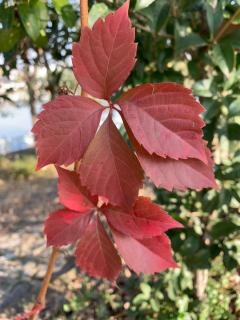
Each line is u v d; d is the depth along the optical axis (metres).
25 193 2.69
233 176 0.54
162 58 0.53
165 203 0.75
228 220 0.64
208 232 0.66
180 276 0.80
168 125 0.21
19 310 1.14
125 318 0.95
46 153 0.20
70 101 0.21
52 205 2.25
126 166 0.21
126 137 0.37
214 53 0.46
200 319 0.80
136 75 0.53
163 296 0.90
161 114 0.21
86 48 0.21
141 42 0.51
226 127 0.53
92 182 0.21
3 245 1.64
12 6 0.44
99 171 0.21
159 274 0.85
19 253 1.54
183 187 0.21
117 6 0.43
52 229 0.23
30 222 1.99
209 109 0.50
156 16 0.45
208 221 0.66
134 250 0.23
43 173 3.24
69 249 0.99
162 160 0.21
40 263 1.43
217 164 0.55
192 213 0.67
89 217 0.23
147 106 0.21
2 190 2.82
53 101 0.21
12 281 1.30
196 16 0.51
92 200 0.23
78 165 0.23
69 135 0.20
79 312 1.04
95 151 0.21
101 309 0.98
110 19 0.21
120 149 0.21
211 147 0.53
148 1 0.36
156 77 0.54
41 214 2.12
